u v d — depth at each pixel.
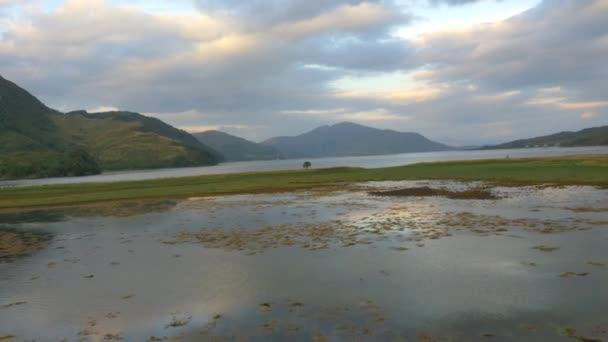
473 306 10.01
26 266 15.87
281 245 17.64
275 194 40.75
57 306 11.30
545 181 40.19
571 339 8.12
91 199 42.59
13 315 10.73
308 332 8.89
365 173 65.25
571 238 16.45
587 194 29.84
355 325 9.16
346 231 20.05
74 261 16.42
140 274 14.16
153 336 9.16
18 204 40.72
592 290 10.68
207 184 56.03
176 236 20.97
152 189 51.56
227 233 21.00
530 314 9.40
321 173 69.50
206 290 12.13
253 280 12.87
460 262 13.80
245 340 8.65
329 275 13.01
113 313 10.65
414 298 10.70
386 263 14.07
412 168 69.50
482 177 48.06
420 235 18.33
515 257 14.10
